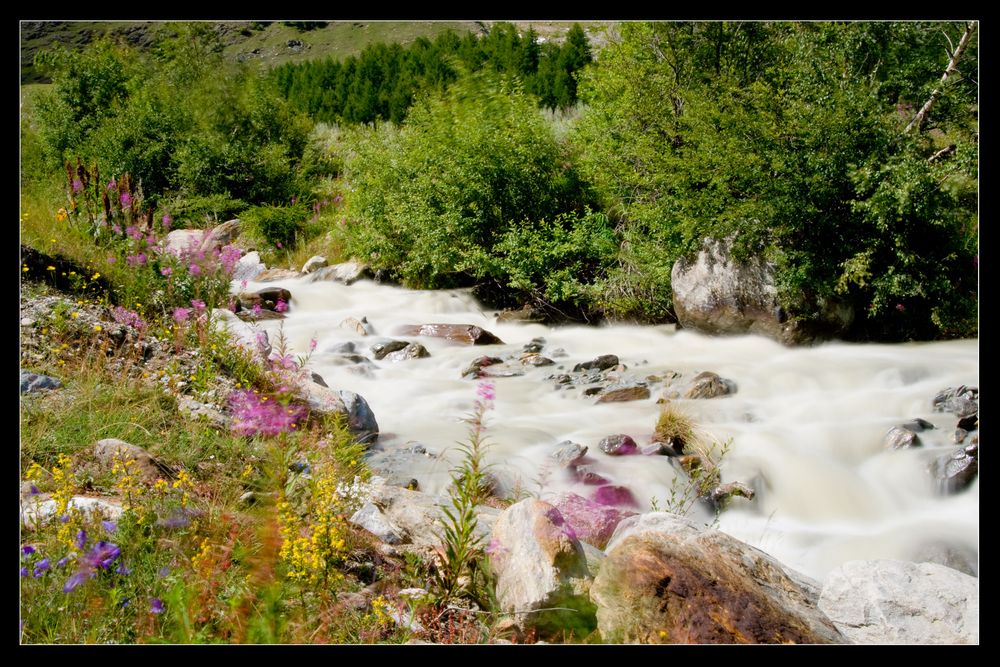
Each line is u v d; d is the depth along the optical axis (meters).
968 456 6.95
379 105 33.19
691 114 13.20
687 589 3.65
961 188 11.74
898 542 6.01
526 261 14.27
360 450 5.47
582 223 14.52
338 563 3.80
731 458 7.29
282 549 3.52
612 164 14.59
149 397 5.84
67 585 3.10
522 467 6.78
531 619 3.53
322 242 19.30
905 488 7.01
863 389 9.75
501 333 13.48
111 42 26.72
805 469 7.10
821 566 5.75
